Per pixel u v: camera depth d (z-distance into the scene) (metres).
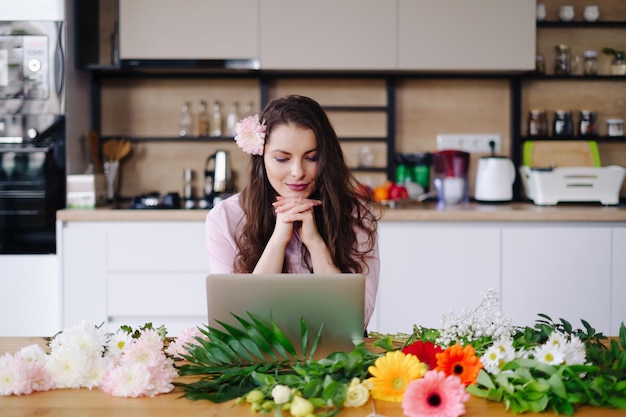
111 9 3.80
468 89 3.98
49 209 3.45
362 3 3.59
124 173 4.00
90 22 3.77
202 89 3.99
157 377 1.33
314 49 3.61
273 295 1.41
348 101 3.98
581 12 3.97
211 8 3.59
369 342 1.69
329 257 1.90
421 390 1.22
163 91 3.98
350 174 2.03
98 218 3.34
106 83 3.96
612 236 3.35
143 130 3.98
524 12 3.61
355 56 3.61
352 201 2.01
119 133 3.98
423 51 3.62
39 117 3.45
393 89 3.92
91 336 1.41
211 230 2.04
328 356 1.35
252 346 1.37
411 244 3.35
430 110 3.99
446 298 3.36
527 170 3.74
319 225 1.99
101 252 3.35
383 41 3.61
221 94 3.99
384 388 1.28
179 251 3.35
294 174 1.84
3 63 3.43
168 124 3.99
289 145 1.82
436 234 3.35
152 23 3.59
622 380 1.32
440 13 3.60
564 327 1.60
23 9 3.43
